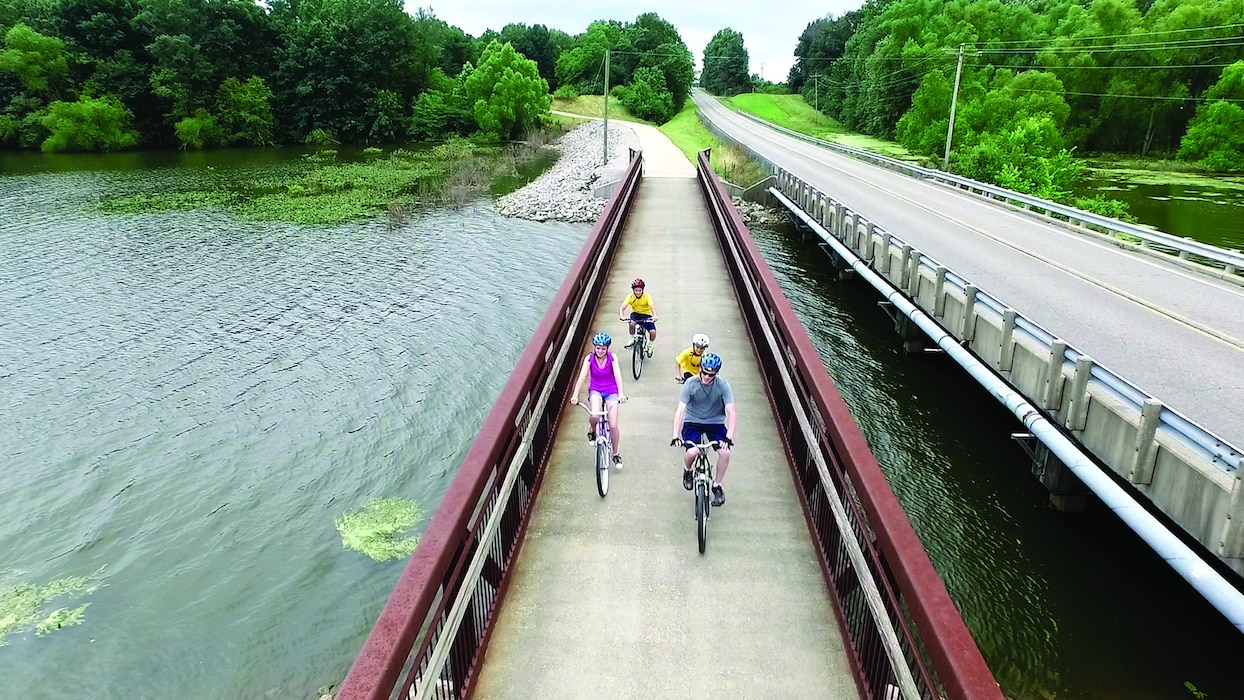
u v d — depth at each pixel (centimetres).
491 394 1503
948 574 930
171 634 885
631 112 8888
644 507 621
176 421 1382
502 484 503
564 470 679
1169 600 883
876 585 415
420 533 1080
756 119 8088
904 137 5591
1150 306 1291
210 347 1727
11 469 1216
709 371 546
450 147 6212
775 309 804
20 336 1780
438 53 8281
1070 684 775
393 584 973
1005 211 2416
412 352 1706
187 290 2145
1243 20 5228
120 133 5953
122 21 6228
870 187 3025
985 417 1327
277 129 6888
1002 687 775
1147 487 746
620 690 428
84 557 1020
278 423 1380
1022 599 889
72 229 2897
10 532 1066
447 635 365
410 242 2758
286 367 1620
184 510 1123
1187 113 5597
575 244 2766
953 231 2020
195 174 4550
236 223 3045
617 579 528
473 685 425
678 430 572
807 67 12325
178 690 807
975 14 7094
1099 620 855
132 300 2052
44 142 5634
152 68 6291
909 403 1381
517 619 488
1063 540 980
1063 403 904
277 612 923
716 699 421
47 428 1348
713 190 2002
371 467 1244
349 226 3027
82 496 1149
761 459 703
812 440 570
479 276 2317
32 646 865
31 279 2228
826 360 1589
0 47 5800
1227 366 998
